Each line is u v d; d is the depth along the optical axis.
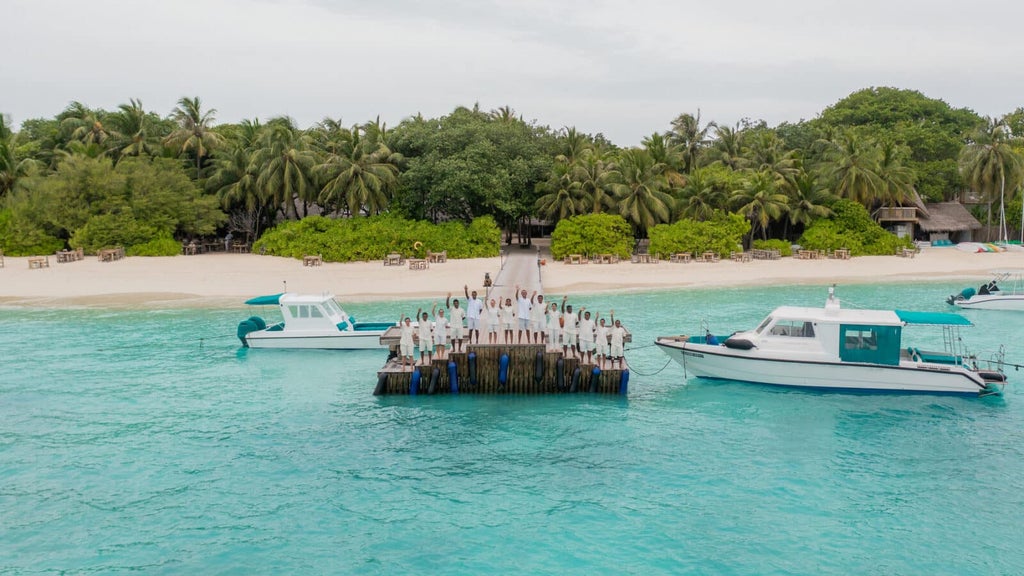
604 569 14.62
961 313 41.44
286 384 27.94
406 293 47.88
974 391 25.02
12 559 15.09
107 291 47.91
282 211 74.19
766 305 43.88
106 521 16.73
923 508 17.17
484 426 23.02
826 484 18.50
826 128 86.25
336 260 58.09
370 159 65.62
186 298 46.94
